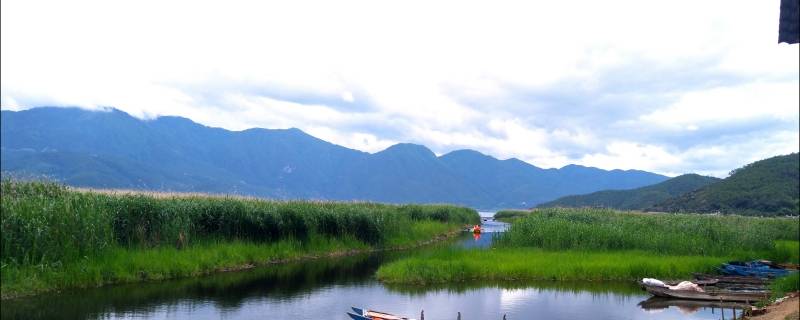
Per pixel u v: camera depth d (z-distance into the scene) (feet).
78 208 79.05
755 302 76.84
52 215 74.54
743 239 128.77
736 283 89.45
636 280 93.66
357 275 95.66
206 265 92.17
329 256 118.42
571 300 78.02
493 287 86.69
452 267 93.56
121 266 80.64
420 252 129.80
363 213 134.51
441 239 171.73
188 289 78.69
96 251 79.56
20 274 69.10
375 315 61.41
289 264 105.60
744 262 107.96
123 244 87.71
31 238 71.61
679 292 79.00
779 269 103.30
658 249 118.01
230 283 84.64
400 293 81.00
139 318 62.39
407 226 154.10
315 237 120.88
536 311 71.26
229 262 96.78
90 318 61.21
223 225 104.58
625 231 123.24
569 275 93.40
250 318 64.44
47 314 61.87
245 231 107.96
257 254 103.55
